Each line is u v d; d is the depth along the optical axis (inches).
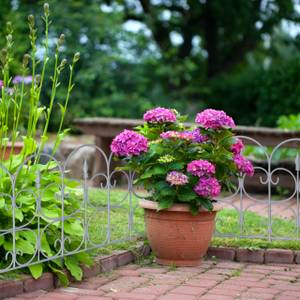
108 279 200.2
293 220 254.4
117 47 542.6
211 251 221.5
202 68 733.9
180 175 204.5
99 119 339.6
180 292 192.1
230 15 670.5
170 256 211.9
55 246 195.5
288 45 704.4
